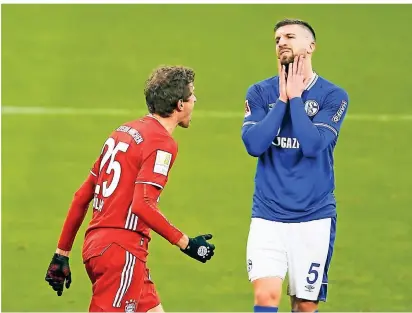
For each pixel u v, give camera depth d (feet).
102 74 204.85
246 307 105.19
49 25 228.43
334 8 236.43
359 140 167.22
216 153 162.20
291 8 238.07
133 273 75.05
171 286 110.83
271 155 80.94
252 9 237.25
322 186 80.79
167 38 223.10
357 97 191.52
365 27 226.58
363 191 144.36
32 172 153.38
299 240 80.43
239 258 119.85
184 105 77.61
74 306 105.09
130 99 192.44
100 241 75.05
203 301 106.63
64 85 198.70
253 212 82.02
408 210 136.98
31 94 193.16
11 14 232.12
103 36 223.92
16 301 106.01
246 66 208.54
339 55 212.84
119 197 75.15
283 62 80.48
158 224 73.67
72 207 79.05
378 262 118.11
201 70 206.18
